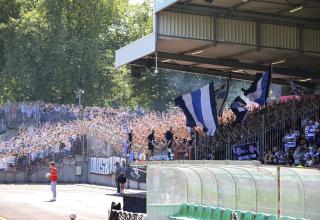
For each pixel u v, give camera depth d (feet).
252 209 49.34
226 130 102.01
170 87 225.76
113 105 237.25
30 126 185.16
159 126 137.28
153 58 99.35
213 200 54.24
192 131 110.52
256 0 82.48
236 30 90.02
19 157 163.73
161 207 54.24
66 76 219.20
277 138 92.48
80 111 187.83
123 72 229.66
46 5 222.07
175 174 54.70
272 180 46.80
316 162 78.07
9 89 233.35
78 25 233.14
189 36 87.30
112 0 238.89
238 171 49.03
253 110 100.78
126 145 138.00
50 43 218.79
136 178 131.75
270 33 92.07
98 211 87.61
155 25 86.02
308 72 108.37
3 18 247.29
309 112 90.27
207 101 92.63
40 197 111.65
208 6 86.74
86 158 167.12
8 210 88.58
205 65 106.11
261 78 89.51
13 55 222.69
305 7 85.71
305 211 44.11
